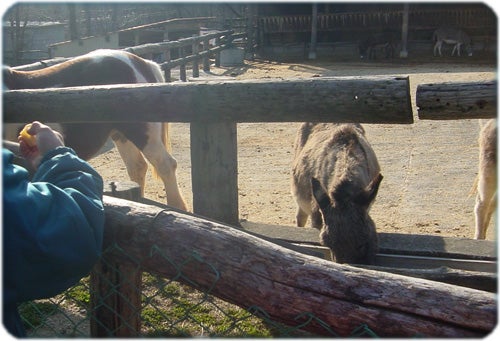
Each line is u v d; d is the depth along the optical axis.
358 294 1.93
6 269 2.06
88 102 3.94
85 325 3.83
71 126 5.55
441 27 25.08
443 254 4.07
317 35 27.27
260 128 11.82
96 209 2.21
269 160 9.35
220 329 3.70
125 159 6.57
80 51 18.52
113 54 6.07
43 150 2.50
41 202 2.07
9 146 2.98
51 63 8.23
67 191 2.19
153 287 4.27
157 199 7.33
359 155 4.75
